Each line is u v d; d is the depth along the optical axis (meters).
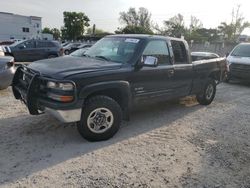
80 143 4.69
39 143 4.62
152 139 5.04
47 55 18.02
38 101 4.52
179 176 3.84
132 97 5.23
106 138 4.85
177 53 6.29
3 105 6.69
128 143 4.80
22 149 4.38
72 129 5.26
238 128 5.91
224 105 7.87
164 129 5.59
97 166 3.97
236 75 11.95
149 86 5.49
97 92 4.73
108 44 5.85
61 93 4.26
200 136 5.32
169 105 7.47
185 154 4.50
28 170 3.78
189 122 6.13
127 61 5.19
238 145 4.98
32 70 4.80
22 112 6.18
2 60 7.50
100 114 4.69
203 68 7.08
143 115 6.45
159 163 4.16
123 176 3.75
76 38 70.12
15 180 3.54
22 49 17.14
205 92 7.52
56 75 4.37
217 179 3.82
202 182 3.72
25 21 75.56
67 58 5.52
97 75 4.55
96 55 5.68
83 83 4.38
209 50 43.38
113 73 4.77
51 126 5.38
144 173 3.86
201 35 72.56
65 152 4.35
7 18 72.50
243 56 12.42
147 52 5.44
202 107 7.48
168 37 6.16
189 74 6.54
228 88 11.08
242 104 8.14
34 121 5.61
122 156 4.31
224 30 63.72
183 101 8.00
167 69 5.83
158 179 3.73
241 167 4.18
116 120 4.87
